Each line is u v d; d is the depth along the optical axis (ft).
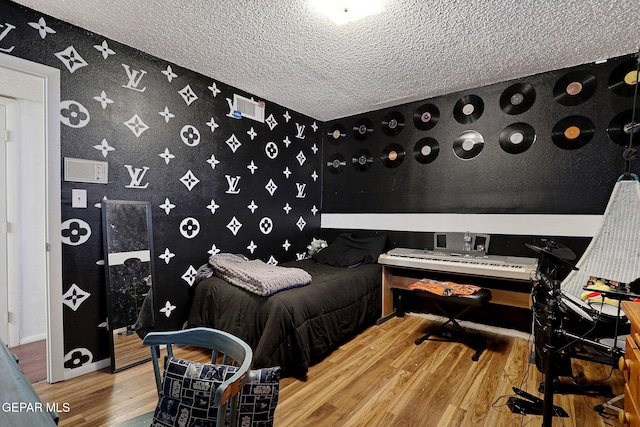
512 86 9.52
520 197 9.42
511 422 5.50
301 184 12.92
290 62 8.52
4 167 8.43
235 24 6.82
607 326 5.96
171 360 3.60
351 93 10.70
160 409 3.39
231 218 10.30
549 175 8.98
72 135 6.90
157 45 7.72
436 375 7.06
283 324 6.94
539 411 5.72
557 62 8.41
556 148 8.87
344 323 8.52
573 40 7.28
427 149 11.06
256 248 11.17
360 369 7.32
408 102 11.53
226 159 10.09
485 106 10.00
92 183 7.22
